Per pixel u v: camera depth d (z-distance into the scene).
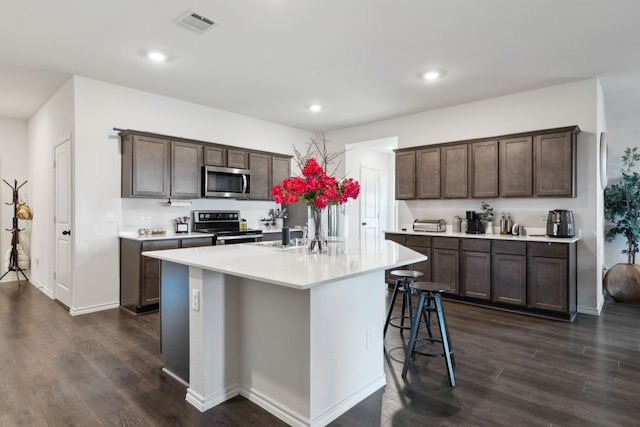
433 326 3.49
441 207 5.05
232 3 2.49
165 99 4.54
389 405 2.08
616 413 1.99
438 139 5.05
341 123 5.90
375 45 3.13
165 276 2.48
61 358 2.70
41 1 2.46
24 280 5.63
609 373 2.47
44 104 4.86
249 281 2.16
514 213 4.43
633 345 2.99
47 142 4.74
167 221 4.58
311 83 4.07
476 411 2.01
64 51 3.25
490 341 3.08
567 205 4.06
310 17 2.67
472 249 4.27
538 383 2.33
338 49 3.21
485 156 4.42
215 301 2.10
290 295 1.92
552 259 3.71
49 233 4.68
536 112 4.25
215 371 2.10
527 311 3.88
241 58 3.40
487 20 2.72
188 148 4.48
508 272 3.99
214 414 1.99
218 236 4.51
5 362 2.62
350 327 2.09
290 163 5.85
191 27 2.81
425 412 2.00
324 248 2.65
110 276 4.09
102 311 3.96
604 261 5.49
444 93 4.39
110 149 4.09
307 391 1.84
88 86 3.92
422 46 3.14
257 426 1.88
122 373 2.46
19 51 3.25
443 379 2.39
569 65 3.56
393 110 5.13
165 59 3.42
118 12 2.60
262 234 5.01
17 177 5.67
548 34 2.93
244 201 5.43
